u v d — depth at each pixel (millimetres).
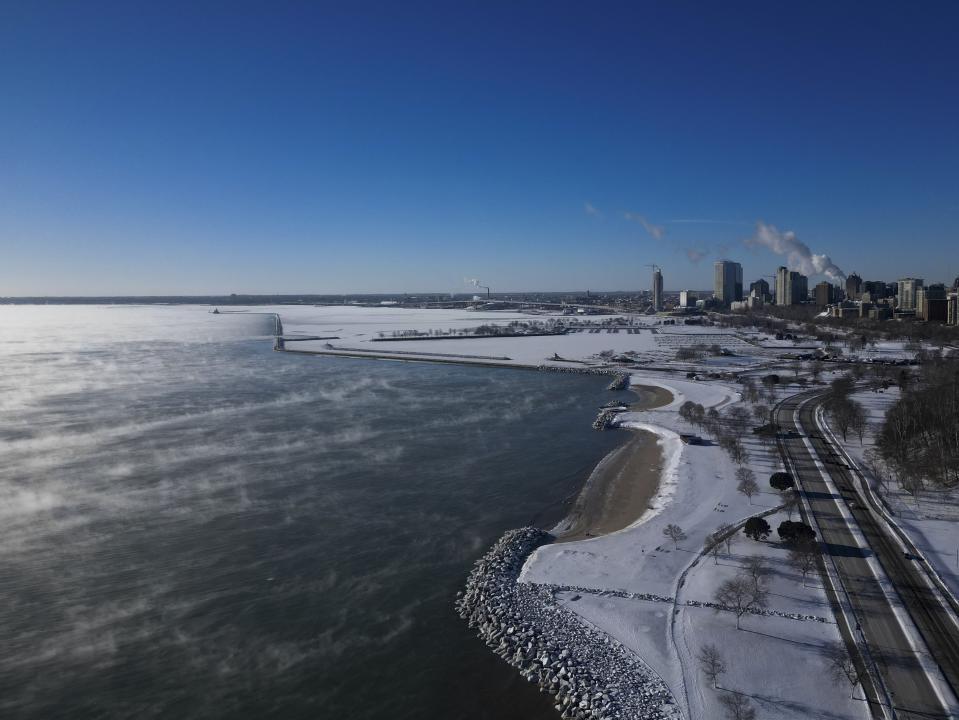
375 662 65500
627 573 79938
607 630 68062
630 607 72125
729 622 68438
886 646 63625
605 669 61719
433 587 80375
